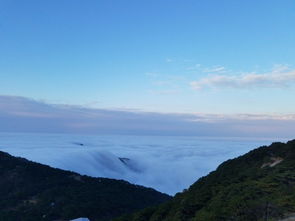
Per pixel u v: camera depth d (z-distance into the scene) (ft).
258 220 51.65
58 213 192.65
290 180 69.56
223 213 60.13
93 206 202.39
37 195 232.12
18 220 187.11
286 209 52.16
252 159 107.65
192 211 76.13
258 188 66.49
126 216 105.60
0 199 230.27
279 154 101.24
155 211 95.50
